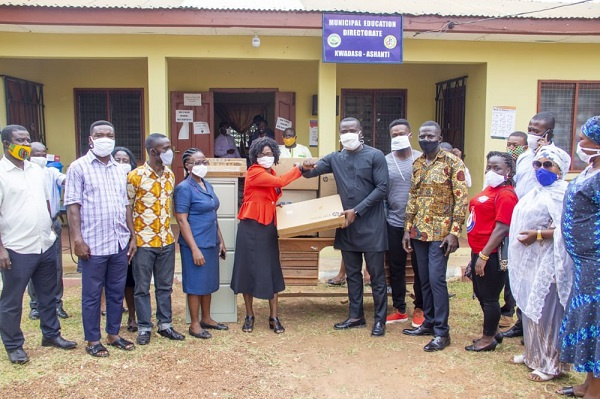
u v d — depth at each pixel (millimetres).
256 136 9391
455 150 6066
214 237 4699
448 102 9023
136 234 4414
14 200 3953
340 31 6879
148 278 4469
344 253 4910
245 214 4691
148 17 6590
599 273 3295
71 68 9094
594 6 8273
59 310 5180
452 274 6691
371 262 4750
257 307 5688
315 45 7410
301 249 5172
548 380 3822
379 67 9430
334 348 4465
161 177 4465
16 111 8172
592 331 3316
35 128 8797
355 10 7090
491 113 7695
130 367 3998
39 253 4082
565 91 7863
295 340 4652
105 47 7203
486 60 7629
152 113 7309
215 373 3922
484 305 4309
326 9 7066
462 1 8422
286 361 4184
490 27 6992
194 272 4633
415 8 7480
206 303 4914
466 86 8336
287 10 6742
